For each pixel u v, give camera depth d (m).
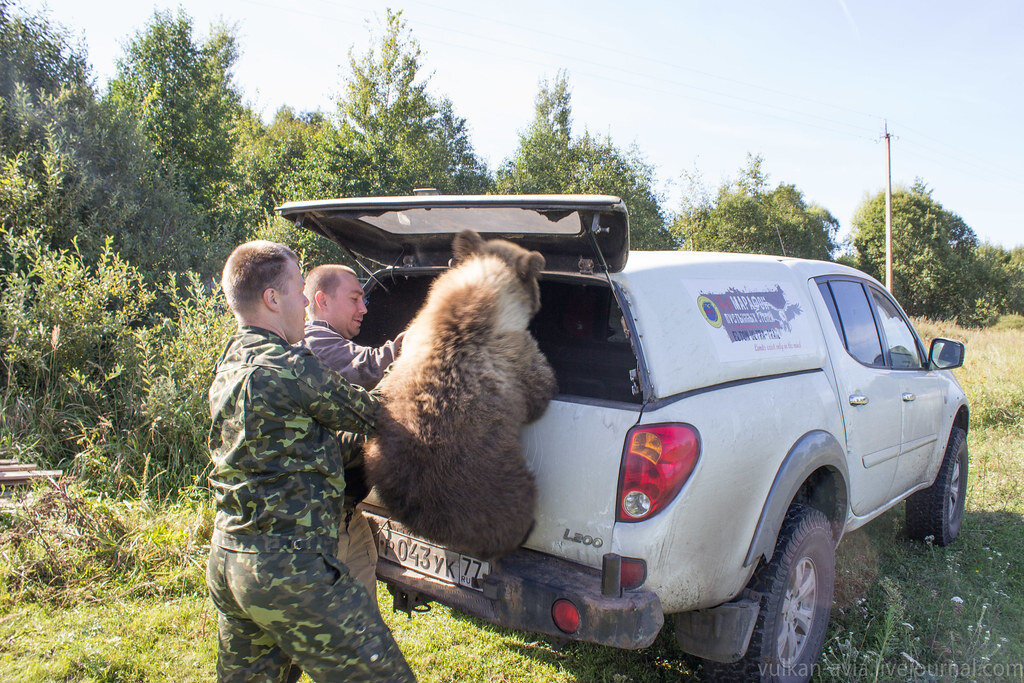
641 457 2.36
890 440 3.95
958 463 5.11
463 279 2.51
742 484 2.62
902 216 45.06
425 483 2.34
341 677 2.16
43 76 9.33
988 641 3.39
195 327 5.85
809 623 3.05
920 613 3.82
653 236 28.69
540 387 2.53
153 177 9.52
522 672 3.18
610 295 3.28
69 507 4.00
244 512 2.12
